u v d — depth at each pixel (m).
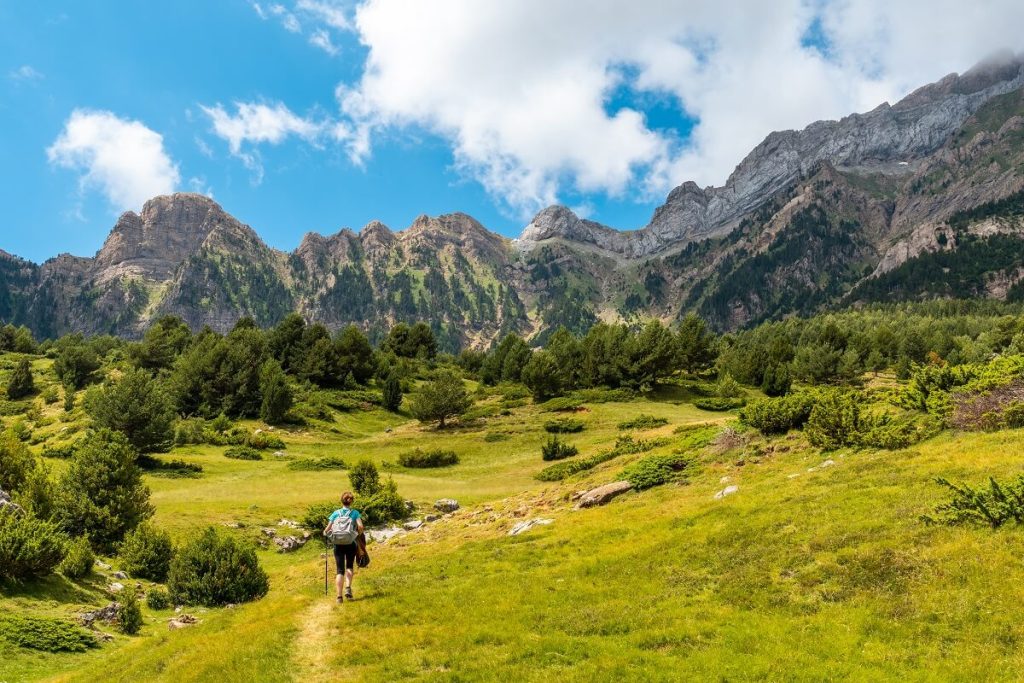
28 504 25.75
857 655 9.74
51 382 97.69
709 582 13.72
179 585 22.20
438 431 75.00
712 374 110.62
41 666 14.97
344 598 15.79
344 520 15.76
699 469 25.86
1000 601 10.15
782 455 25.12
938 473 16.52
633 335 105.56
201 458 57.09
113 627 18.34
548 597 14.34
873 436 22.39
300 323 113.94
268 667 11.65
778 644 10.42
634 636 11.42
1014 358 25.69
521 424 73.75
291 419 78.50
